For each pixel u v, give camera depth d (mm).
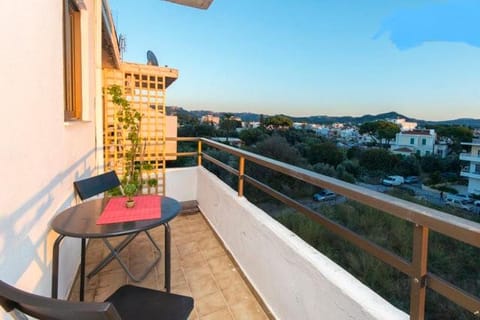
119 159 3627
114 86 3348
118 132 3600
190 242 2672
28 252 1170
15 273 1047
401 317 882
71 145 1976
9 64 1004
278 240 1557
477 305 658
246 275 1997
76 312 562
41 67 1333
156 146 3801
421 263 798
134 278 1991
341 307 1071
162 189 3771
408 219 821
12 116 1025
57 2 1586
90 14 2727
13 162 1032
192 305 1129
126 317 1049
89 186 1940
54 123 1539
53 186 1517
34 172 1239
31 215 1205
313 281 1246
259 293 1787
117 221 1426
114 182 2232
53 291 1324
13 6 1039
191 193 3918
